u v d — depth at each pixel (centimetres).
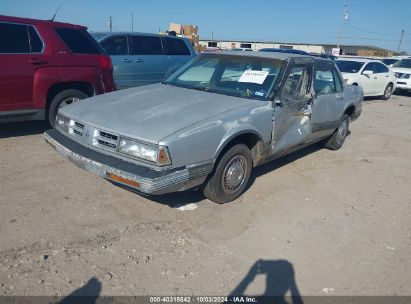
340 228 409
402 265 351
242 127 411
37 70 588
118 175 348
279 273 324
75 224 371
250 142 451
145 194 348
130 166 351
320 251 362
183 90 484
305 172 571
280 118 471
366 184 545
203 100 440
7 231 350
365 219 436
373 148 745
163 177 340
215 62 527
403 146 780
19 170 487
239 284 306
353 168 611
